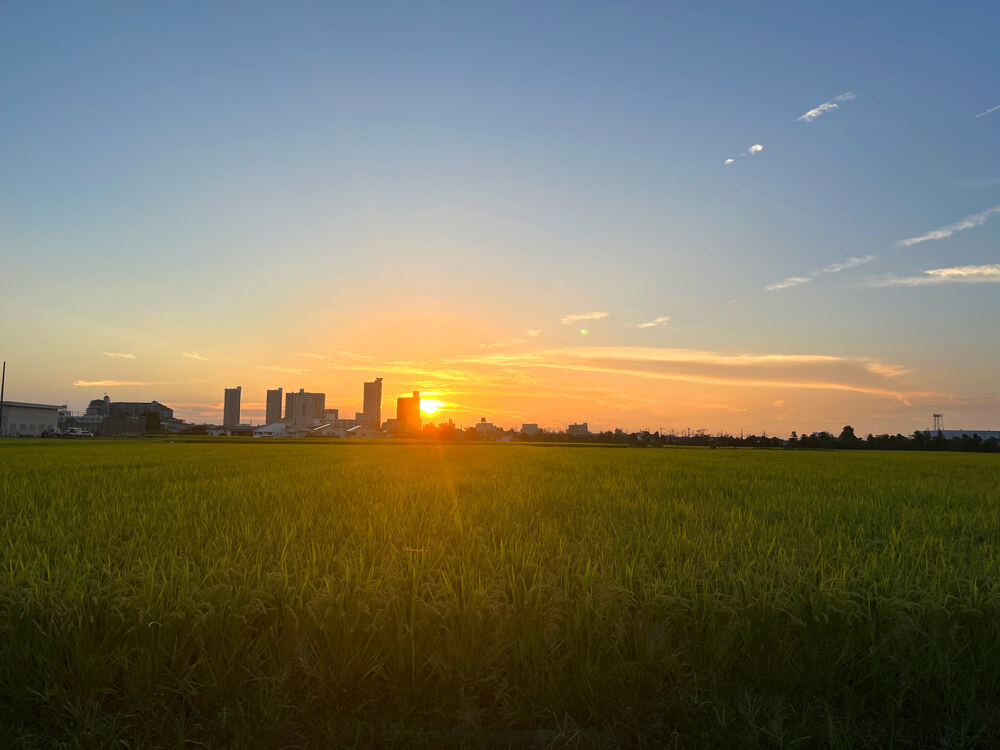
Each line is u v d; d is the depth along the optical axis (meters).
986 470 19.56
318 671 3.10
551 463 21.64
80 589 3.50
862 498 9.94
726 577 3.88
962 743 2.88
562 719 3.04
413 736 2.94
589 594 3.39
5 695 3.08
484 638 3.24
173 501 8.53
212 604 3.24
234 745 2.82
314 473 14.64
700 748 2.88
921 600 3.46
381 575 3.78
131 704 3.04
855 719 3.04
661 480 13.35
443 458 25.92
